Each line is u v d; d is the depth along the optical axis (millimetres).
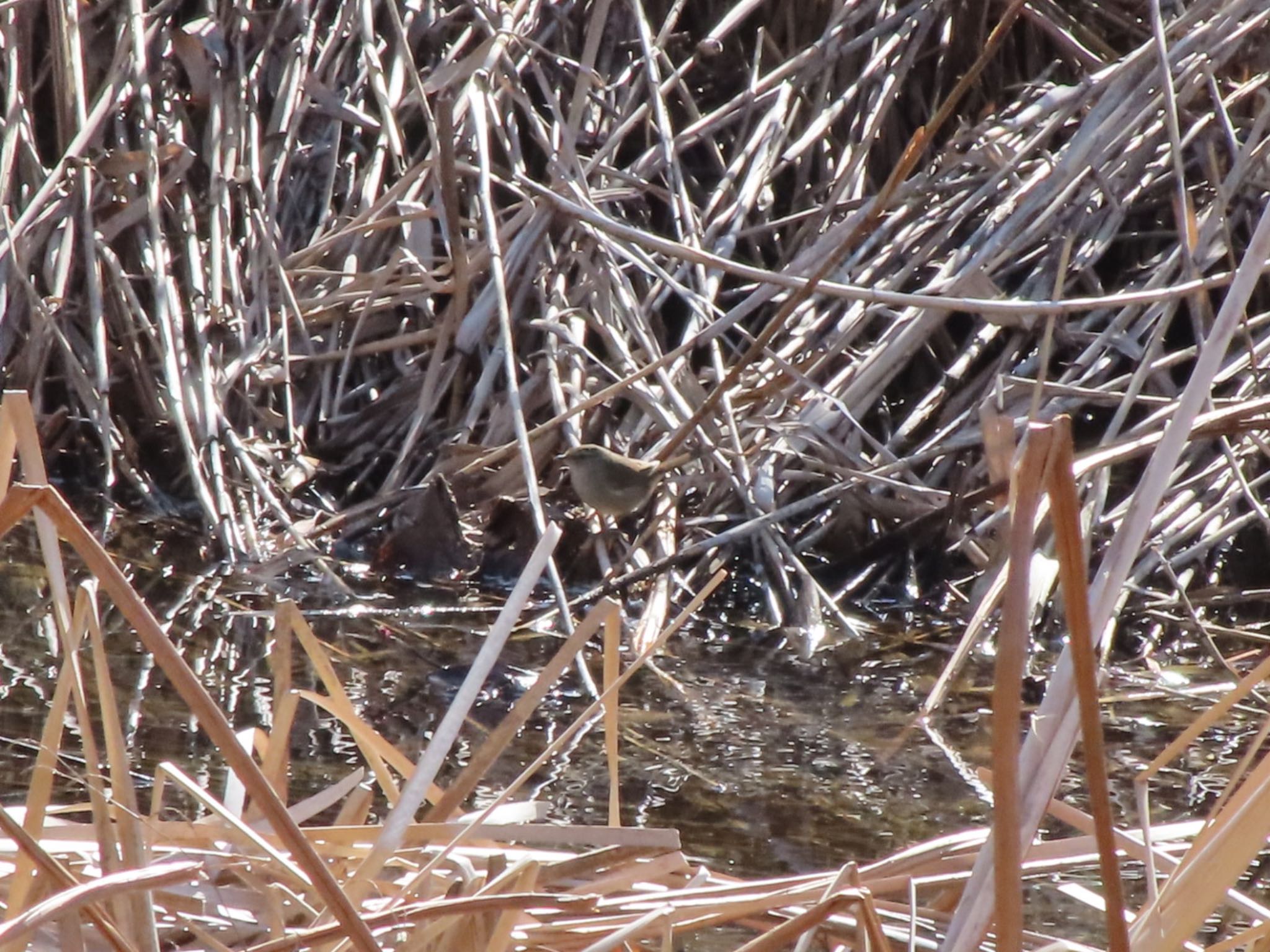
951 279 10945
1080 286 11383
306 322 11617
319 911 4215
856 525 10422
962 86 7066
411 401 11273
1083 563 3160
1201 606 9969
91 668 8039
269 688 7984
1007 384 10727
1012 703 3242
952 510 10094
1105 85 11422
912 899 3938
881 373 10719
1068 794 7234
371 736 4621
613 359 11312
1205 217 11391
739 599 9875
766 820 6719
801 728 7977
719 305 11797
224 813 3900
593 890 4289
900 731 8000
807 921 3625
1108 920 3385
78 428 11188
